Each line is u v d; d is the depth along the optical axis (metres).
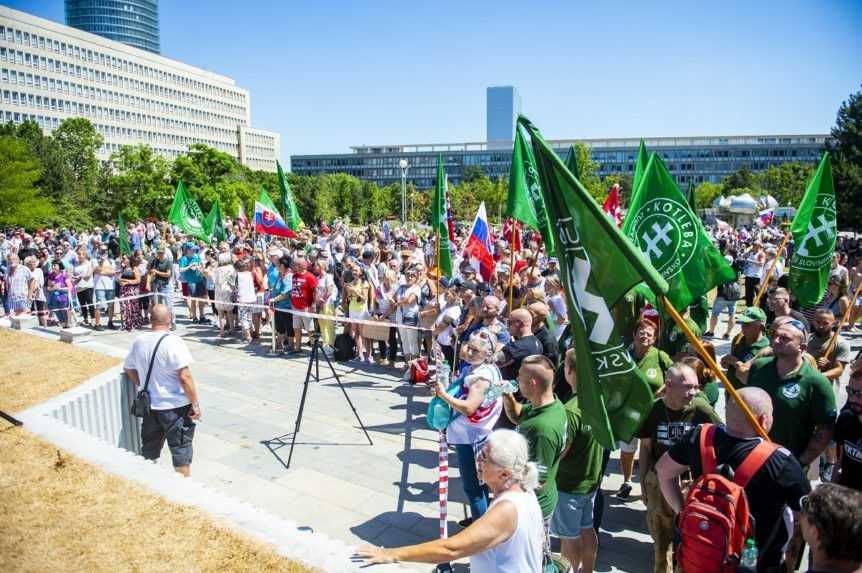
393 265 13.90
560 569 3.71
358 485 6.62
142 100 130.00
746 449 3.50
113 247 29.67
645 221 6.39
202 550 3.65
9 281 14.54
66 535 3.83
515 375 6.09
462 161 160.00
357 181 108.00
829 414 4.55
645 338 5.74
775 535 3.43
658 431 4.62
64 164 69.62
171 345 6.08
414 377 9.80
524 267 14.23
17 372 7.39
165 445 7.72
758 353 6.12
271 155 177.00
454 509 6.10
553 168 3.88
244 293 13.48
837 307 10.56
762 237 28.95
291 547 3.64
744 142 151.00
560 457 4.21
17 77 100.44
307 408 9.15
